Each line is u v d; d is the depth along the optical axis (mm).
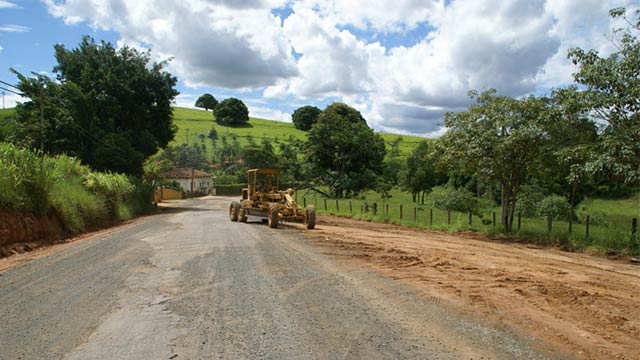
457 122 18047
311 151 57344
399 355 4766
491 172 17375
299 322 5793
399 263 10266
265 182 21594
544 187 27266
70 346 4914
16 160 14289
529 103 16234
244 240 13664
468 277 8914
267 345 4988
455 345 5109
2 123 39719
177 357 4641
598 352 5098
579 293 7785
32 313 6070
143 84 38188
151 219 24406
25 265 9453
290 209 18922
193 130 114438
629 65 12031
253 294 7113
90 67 36812
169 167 69562
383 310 6398
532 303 7070
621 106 12141
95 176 22266
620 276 9789
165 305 6469
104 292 7164
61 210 16125
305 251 11625
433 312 6383
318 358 4656
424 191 43281
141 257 10406
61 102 34188
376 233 17422
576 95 13344
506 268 10148
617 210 28484
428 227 20578
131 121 38906
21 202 13414
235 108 123000
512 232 17516
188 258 10289
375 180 54469
